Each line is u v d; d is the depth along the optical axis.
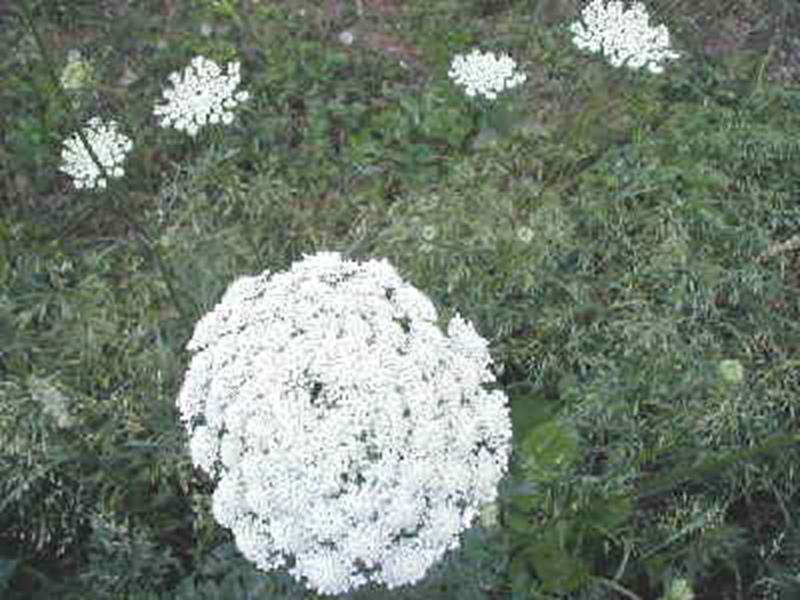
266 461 0.33
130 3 0.72
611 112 0.67
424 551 0.34
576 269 0.58
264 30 0.70
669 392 0.52
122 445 0.49
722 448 0.50
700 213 0.59
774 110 0.67
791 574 0.48
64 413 0.43
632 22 0.60
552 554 0.46
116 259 0.60
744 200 0.60
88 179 0.54
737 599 0.49
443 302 0.55
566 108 0.68
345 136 0.67
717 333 0.56
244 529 0.35
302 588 0.40
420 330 0.36
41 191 0.64
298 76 0.68
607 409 0.51
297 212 0.60
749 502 0.51
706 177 0.60
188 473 0.48
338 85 0.68
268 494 0.33
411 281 0.56
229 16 0.71
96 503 0.48
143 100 0.67
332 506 0.33
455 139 0.66
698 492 0.51
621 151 0.62
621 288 0.56
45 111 0.66
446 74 0.69
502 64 0.60
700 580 0.51
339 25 0.72
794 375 0.52
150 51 0.70
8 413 0.46
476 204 0.58
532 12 0.75
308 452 0.33
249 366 0.35
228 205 0.59
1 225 0.58
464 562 0.40
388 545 0.34
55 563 0.50
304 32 0.70
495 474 0.35
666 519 0.50
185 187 0.61
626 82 0.69
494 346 0.55
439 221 0.57
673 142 0.63
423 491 0.34
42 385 0.43
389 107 0.68
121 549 0.45
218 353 0.36
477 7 0.74
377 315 0.35
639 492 0.42
